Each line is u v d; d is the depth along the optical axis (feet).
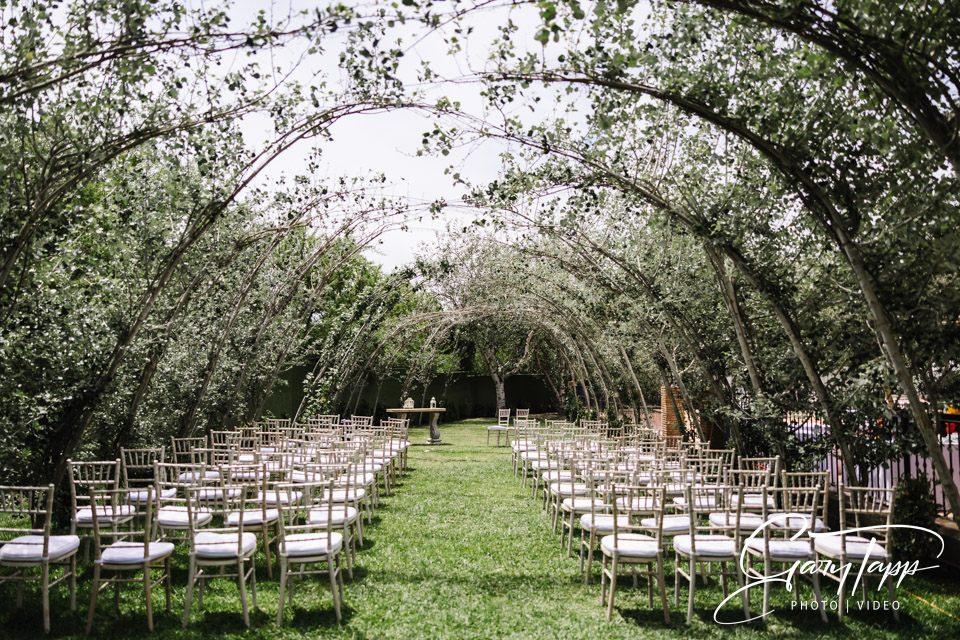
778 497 23.62
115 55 15.53
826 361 22.80
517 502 31.35
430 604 17.17
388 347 61.93
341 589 17.71
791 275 22.57
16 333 19.89
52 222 19.08
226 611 16.58
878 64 14.35
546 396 97.25
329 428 37.86
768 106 18.94
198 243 27.91
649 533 18.63
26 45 15.47
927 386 20.02
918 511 19.48
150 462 27.12
